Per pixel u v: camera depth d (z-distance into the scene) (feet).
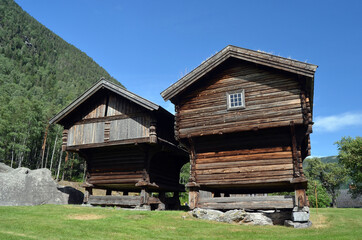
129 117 66.59
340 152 173.06
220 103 53.72
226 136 53.47
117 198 66.49
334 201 209.56
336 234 38.63
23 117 191.52
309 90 51.42
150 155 66.23
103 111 70.23
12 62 611.06
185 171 214.90
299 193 46.01
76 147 70.23
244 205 49.42
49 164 210.79
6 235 34.22
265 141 50.67
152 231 40.96
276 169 48.57
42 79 581.94
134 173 67.62
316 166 212.02
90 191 71.41
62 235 36.81
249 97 51.85
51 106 222.69
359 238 35.73
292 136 48.19
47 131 194.39
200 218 49.52
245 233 40.27
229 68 55.01
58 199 75.97
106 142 67.26
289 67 47.65
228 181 51.06
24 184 73.31
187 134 54.29
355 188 196.54
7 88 367.25
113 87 66.59
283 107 49.03
